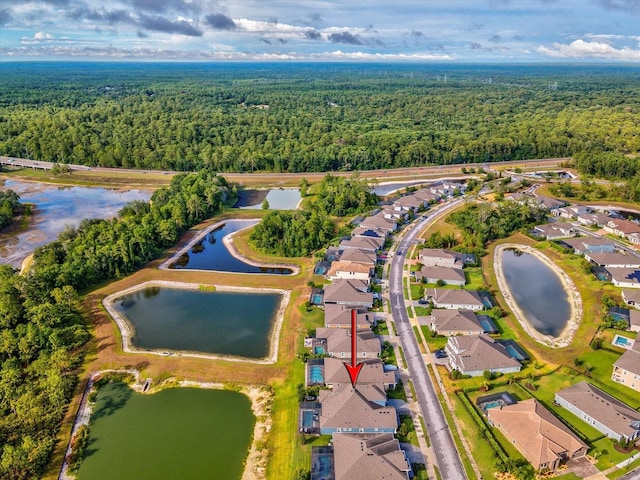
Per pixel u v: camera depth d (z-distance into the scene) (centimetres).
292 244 16225
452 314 11612
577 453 7781
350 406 8538
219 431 8631
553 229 17425
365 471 7269
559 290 13812
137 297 13462
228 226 19288
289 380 9838
